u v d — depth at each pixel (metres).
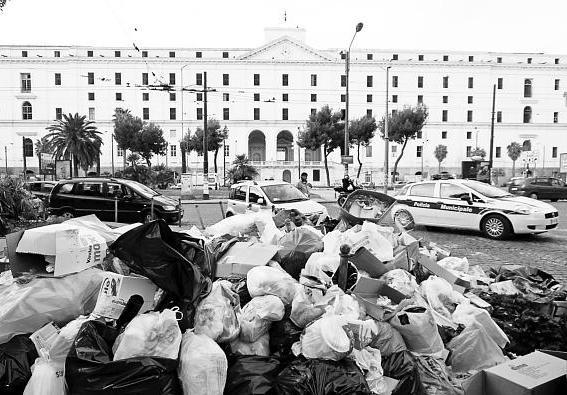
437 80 86.50
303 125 83.12
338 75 84.06
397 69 85.50
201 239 4.41
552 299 4.87
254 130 83.12
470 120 87.50
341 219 6.49
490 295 5.02
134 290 3.48
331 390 3.05
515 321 4.64
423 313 3.84
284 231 6.20
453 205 12.89
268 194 12.88
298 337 3.57
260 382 3.18
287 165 75.06
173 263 3.45
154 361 2.99
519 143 88.81
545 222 11.70
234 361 3.38
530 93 89.19
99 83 81.75
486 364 3.86
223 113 82.38
